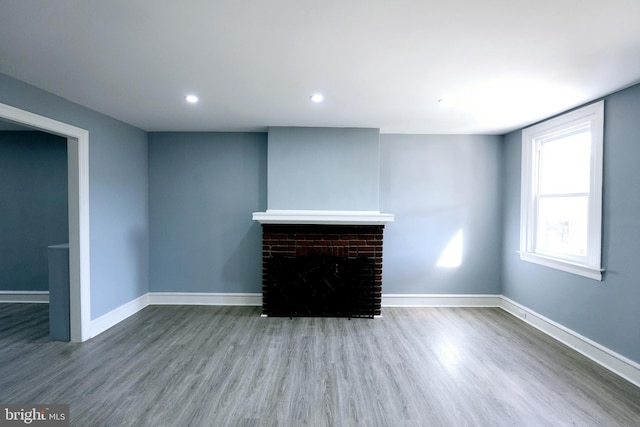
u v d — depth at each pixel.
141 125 3.91
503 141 4.27
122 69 2.27
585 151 3.09
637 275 2.43
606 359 2.68
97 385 2.37
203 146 4.26
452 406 2.16
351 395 2.27
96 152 3.32
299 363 2.73
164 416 2.03
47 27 1.72
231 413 2.06
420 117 3.46
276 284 3.87
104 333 3.34
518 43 1.86
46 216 4.36
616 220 2.61
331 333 3.39
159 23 1.68
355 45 1.90
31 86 2.58
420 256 4.30
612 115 2.66
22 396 2.22
